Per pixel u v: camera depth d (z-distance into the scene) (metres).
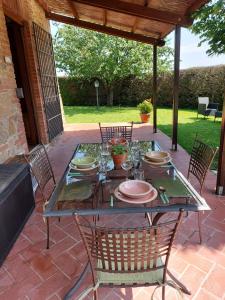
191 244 2.02
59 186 1.84
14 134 3.13
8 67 3.04
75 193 1.70
